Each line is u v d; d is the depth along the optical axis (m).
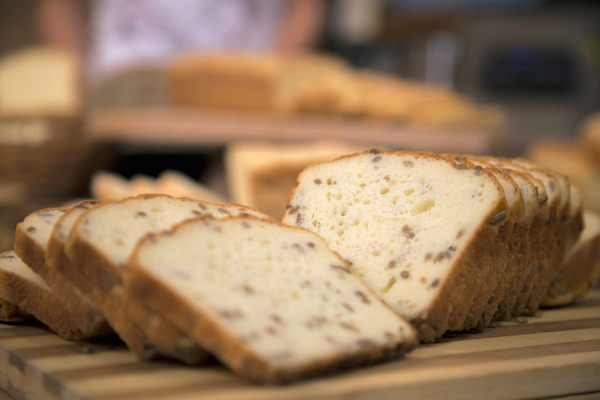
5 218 0.79
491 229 0.49
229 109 1.33
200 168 1.30
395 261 0.50
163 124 1.07
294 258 0.48
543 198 0.52
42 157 0.94
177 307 0.42
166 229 0.48
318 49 1.84
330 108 1.11
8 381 0.46
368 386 0.41
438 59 1.83
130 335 0.44
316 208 0.53
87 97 1.47
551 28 1.66
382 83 1.33
